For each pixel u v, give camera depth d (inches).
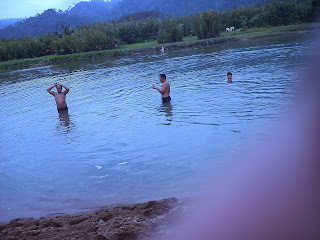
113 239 172.9
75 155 318.3
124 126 387.9
